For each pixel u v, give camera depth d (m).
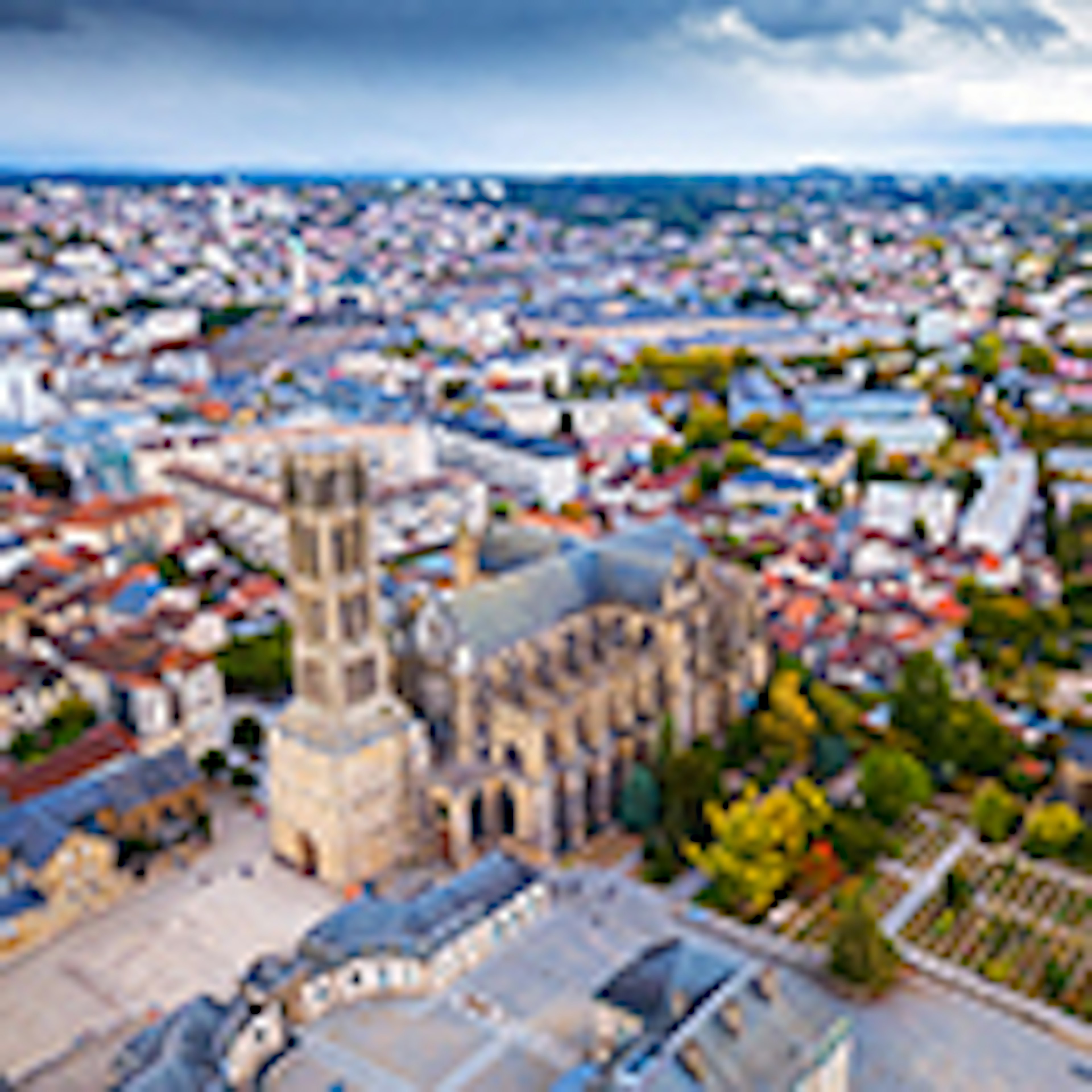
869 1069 130.88
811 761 199.12
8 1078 129.50
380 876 166.50
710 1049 110.31
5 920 149.12
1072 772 183.75
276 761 166.38
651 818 173.00
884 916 158.88
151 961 149.75
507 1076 127.81
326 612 155.75
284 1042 131.38
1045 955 151.00
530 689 175.38
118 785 171.00
